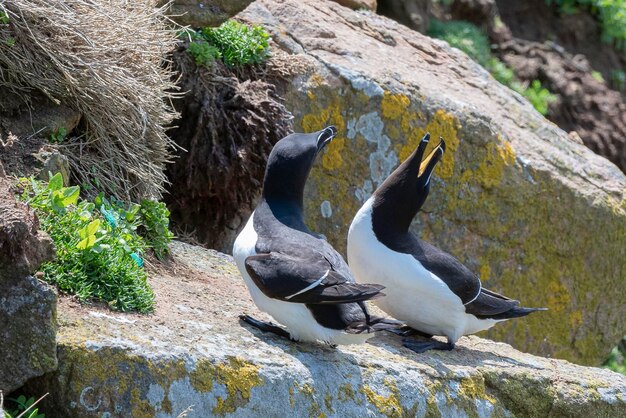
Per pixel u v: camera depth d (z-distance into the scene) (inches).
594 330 614.2
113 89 414.6
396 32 657.6
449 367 375.6
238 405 310.5
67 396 290.8
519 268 586.6
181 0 514.6
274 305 329.7
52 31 406.0
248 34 549.6
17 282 292.4
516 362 408.5
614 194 615.8
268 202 351.6
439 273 378.0
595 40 992.2
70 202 349.7
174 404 299.6
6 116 398.6
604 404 401.7
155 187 438.9
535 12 983.6
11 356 288.8
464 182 570.9
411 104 566.9
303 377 327.3
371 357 358.9
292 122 533.0
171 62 502.9
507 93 658.2
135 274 342.3
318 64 560.1
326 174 549.6
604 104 911.0
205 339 326.3
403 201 377.4
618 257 613.6
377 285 316.8
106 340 300.2
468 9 893.8
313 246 332.8
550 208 589.9
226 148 515.5
